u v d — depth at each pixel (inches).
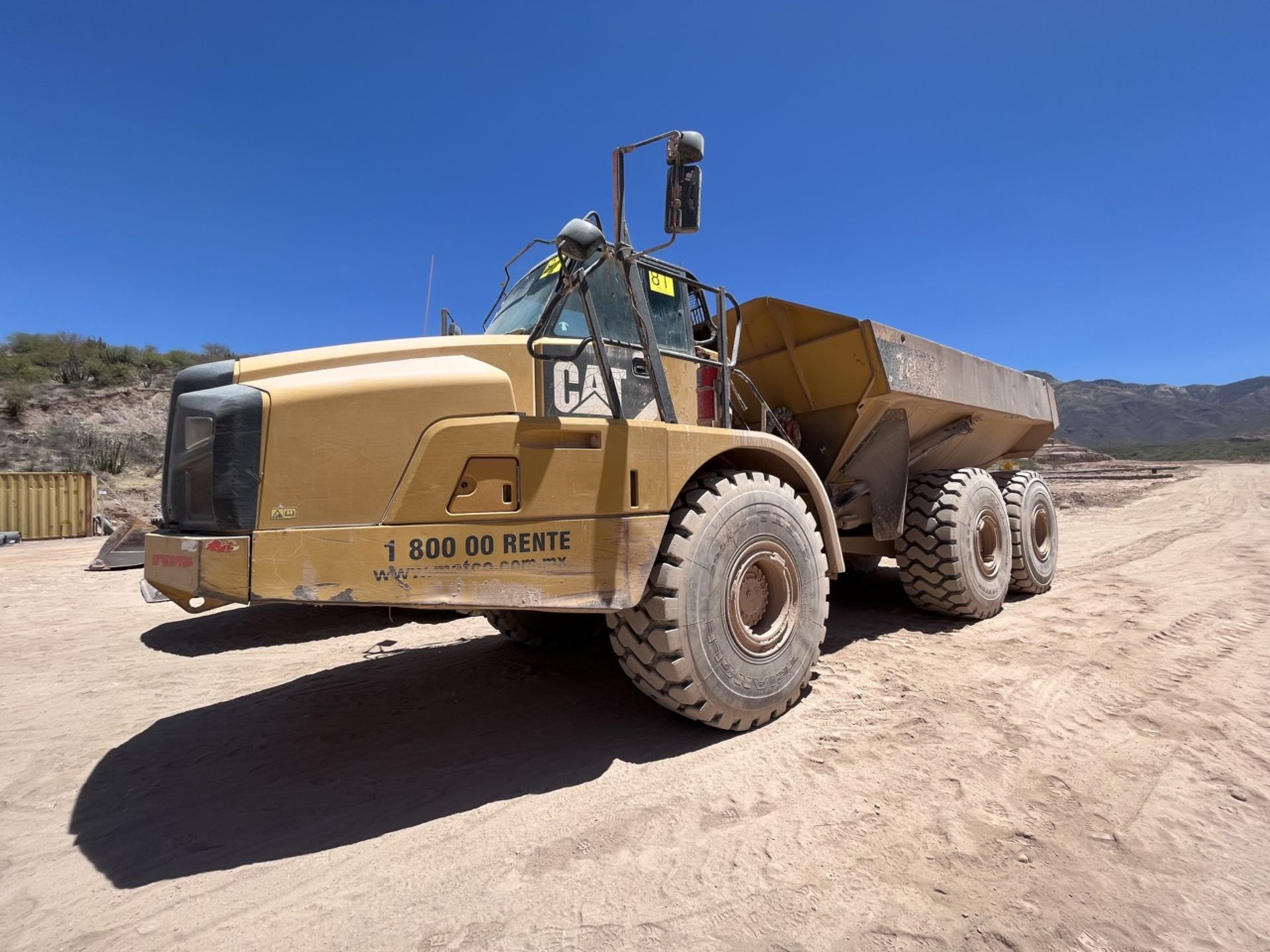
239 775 116.3
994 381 244.4
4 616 257.8
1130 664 155.6
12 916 79.6
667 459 120.5
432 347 114.3
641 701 144.3
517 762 116.4
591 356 131.7
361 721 139.5
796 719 129.6
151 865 89.4
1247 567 291.4
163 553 95.3
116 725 141.7
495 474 104.7
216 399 92.2
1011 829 90.2
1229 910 74.7
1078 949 68.9
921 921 73.0
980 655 167.3
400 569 97.3
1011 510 242.1
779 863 83.9
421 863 87.1
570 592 108.7
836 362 191.2
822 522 152.2
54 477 663.8
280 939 73.7
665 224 117.9
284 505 92.5
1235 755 110.5
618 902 77.7
